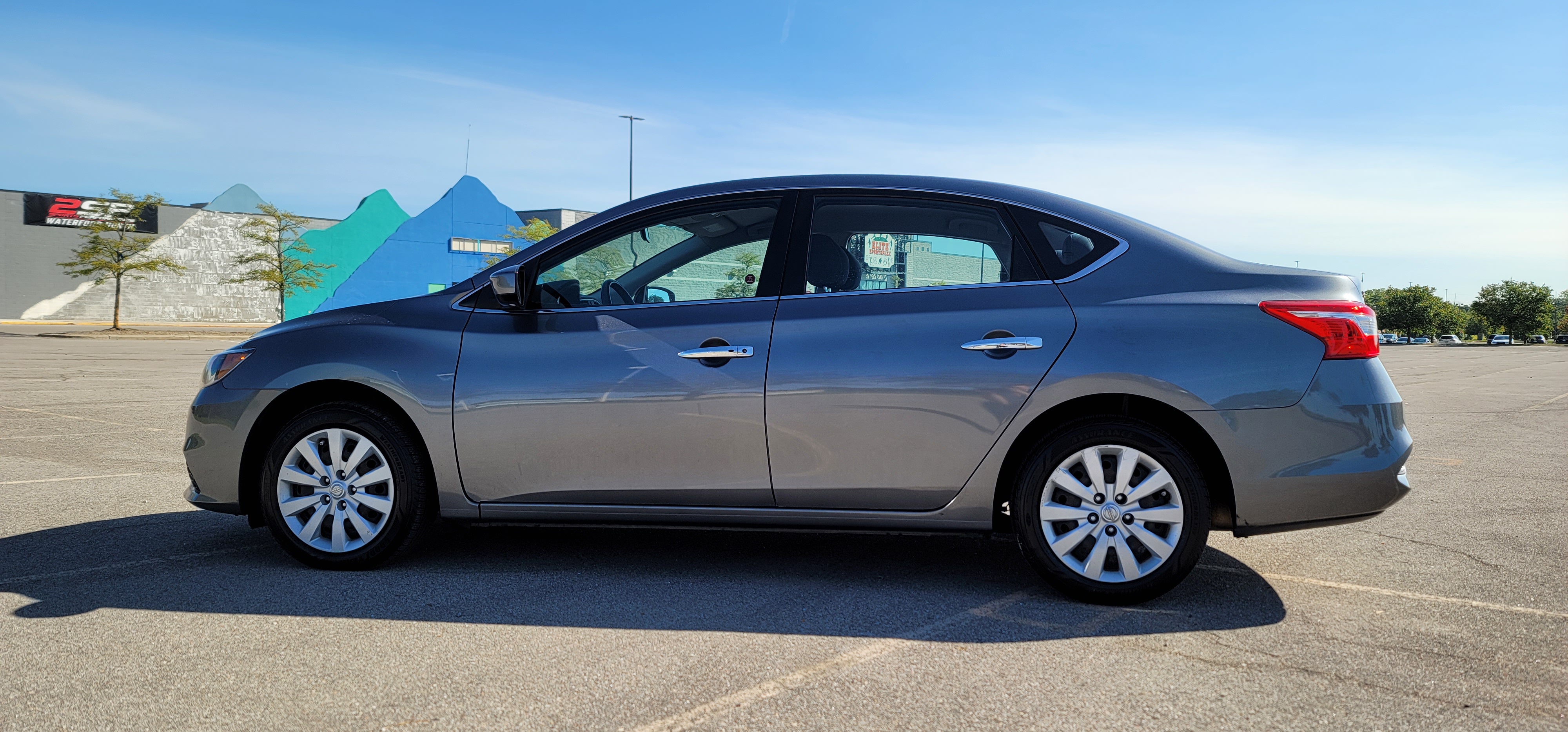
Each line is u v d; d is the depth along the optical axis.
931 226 3.83
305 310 58.31
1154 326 3.54
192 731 2.46
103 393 13.46
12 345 28.42
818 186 3.99
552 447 3.89
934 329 3.69
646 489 3.85
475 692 2.72
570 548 4.49
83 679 2.81
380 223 59.62
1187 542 3.49
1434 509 5.52
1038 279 3.71
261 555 4.33
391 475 4.00
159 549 4.44
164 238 55.19
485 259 62.19
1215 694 2.72
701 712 2.59
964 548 4.50
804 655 3.04
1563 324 150.38
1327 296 3.54
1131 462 3.52
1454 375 24.28
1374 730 2.49
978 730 2.48
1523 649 3.11
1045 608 3.55
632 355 3.86
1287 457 3.46
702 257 3.97
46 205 51.69
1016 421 3.59
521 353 3.94
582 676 2.85
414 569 4.09
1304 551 4.47
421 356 4.00
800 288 3.85
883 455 3.69
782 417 3.73
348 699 2.67
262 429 4.20
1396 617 3.45
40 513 5.29
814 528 3.82
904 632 3.27
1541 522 5.14
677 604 3.59
